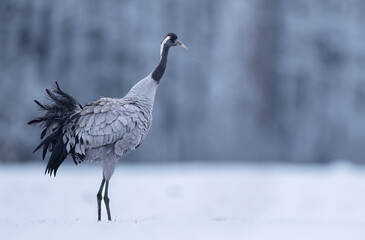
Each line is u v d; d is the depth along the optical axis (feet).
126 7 151.23
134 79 146.92
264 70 165.68
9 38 147.43
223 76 157.89
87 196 57.57
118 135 36.22
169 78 150.20
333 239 26.84
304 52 173.06
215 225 31.45
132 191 61.21
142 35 151.23
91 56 146.72
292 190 64.75
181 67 152.15
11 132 135.74
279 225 32.04
